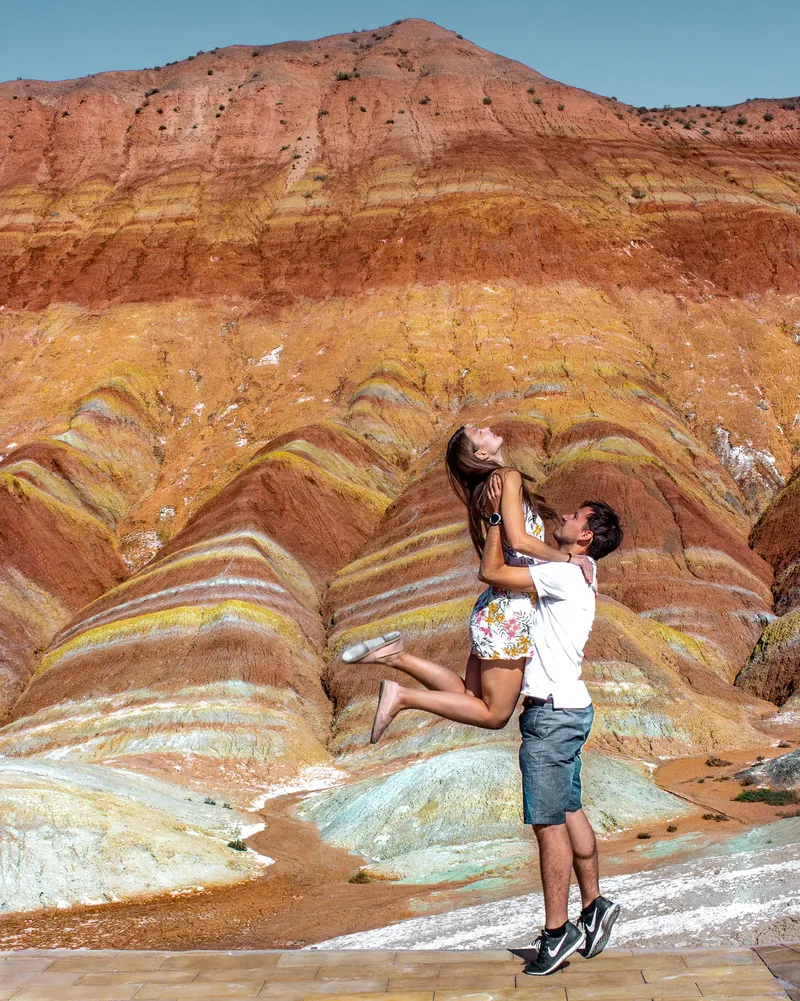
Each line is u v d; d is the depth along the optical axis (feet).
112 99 415.03
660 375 304.30
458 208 348.18
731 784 138.21
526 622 17.30
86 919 95.86
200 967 19.19
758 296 331.77
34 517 244.22
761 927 40.47
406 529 236.63
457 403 290.97
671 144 412.77
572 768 17.67
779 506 256.73
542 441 262.88
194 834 119.96
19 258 354.95
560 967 18.40
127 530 262.88
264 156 390.42
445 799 123.54
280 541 232.12
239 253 350.02
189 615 198.49
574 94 424.87
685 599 219.61
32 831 107.24
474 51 486.38
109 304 333.83
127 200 369.50
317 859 117.70
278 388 304.91
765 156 410.11
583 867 18.15
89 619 216.13
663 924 45.16
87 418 285.02
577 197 363.97
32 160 394.93
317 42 517.96
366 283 333.01
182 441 295.28
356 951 19.84
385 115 407.64
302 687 190.39
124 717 177.37
